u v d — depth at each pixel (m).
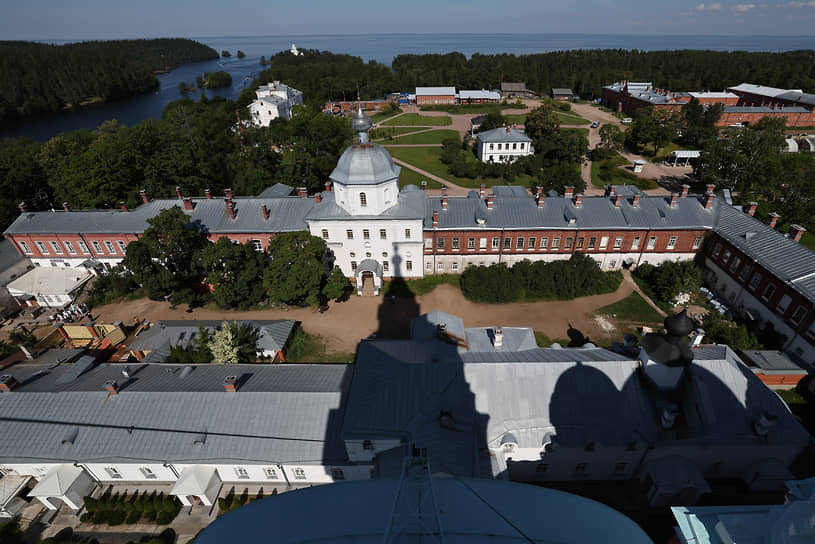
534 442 31.47
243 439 34.47
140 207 67.50
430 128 160.50
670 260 64.50
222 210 65.25
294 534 11.55
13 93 190.50
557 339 52.97
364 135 54.97
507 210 63.56
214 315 58.44
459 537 11.20
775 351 46.53
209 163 95.00
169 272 57.38
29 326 58.44
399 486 12.11
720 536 15.09
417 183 107.81
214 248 54.41
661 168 116.69
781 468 31.86
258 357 50.06
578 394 32.84
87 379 39.50
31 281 61.62
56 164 89.50
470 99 194.62
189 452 34.25
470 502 12.25
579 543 11.44
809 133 143.88
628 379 33.25
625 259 64.69
